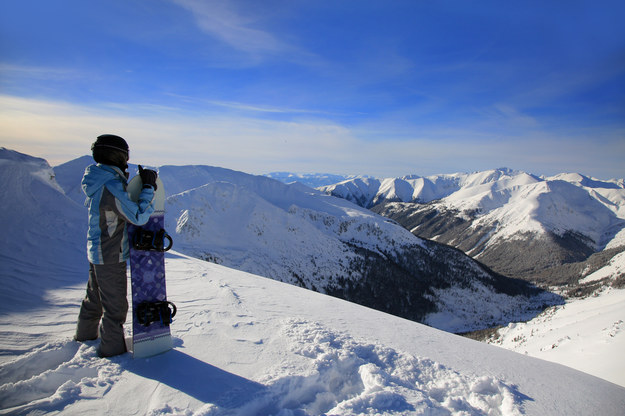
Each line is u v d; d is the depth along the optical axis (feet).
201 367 8.87
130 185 8.83
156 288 9.37
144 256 9.14
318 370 9.18
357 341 12.07
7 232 22.38
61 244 23.44
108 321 8.98
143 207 8.53
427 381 10.07
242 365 9.20
